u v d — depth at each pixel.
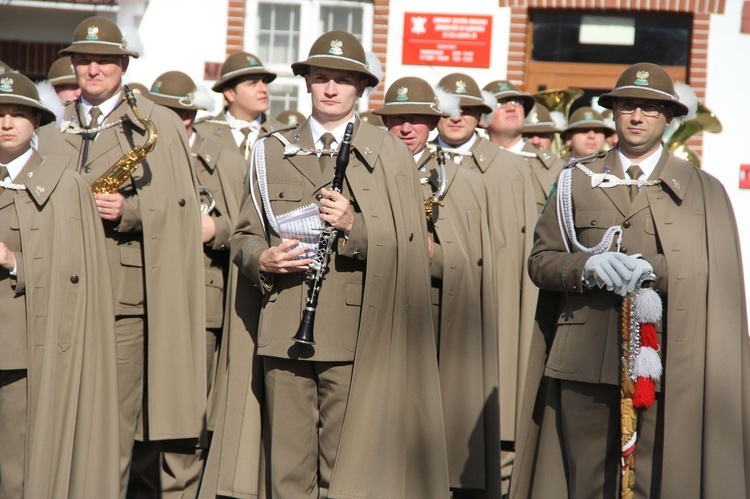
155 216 10.48
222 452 9.16
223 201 12.03
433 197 10.77
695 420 8.34
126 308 10.42
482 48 21.47
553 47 21.95
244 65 14.38
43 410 9.05
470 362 10.88
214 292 11.80
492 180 12.75
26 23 22.09
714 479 8.28
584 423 8.51
